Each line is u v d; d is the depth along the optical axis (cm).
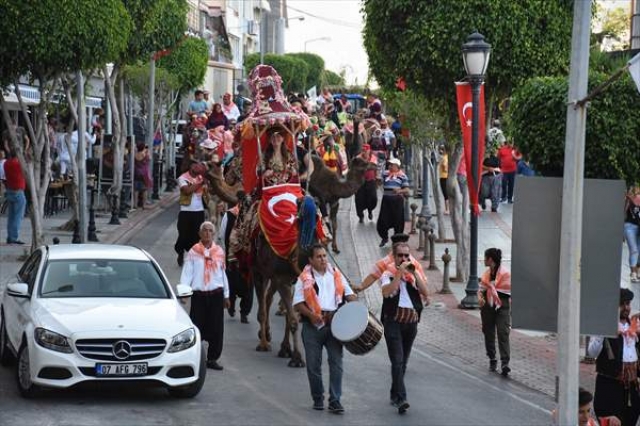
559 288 906
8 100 3419
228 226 2042
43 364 1286
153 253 2697
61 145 3525
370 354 1792
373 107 4547
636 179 1691
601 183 906
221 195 2047
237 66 8894
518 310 920
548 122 1670
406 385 1570
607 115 1650
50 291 1418
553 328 917
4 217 3309
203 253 1567
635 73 877
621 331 1389
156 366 1308
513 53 2262
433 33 2264
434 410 1427
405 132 3147
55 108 3688
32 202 2453
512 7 2248
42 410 1288
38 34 2236
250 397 1426
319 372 1371
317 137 2884
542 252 917
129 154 3597
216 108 3525
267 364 1638
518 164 4022
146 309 1376
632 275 2505
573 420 902
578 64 910
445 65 2289
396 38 2361
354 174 1927
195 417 1304
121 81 3541
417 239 3183
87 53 2366
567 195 902
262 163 1661
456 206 2527
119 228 3098
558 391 913
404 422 1349
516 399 1538
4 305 1533
